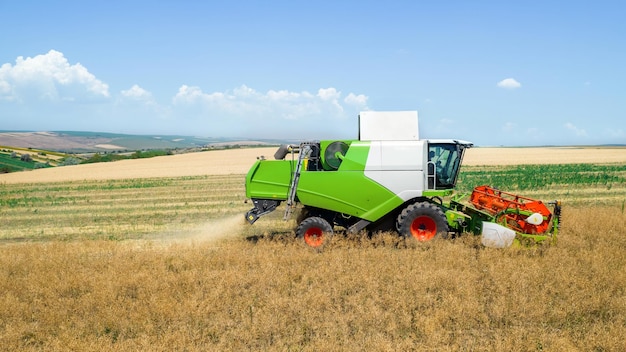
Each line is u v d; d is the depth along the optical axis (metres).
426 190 11.29
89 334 6.74
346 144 11.67
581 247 10.17
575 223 12.21
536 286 7.79
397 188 11.27
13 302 7.61
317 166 11.87
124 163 62.41
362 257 9.55
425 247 10.47
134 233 15.07
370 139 11.65
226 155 71.12
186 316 7.07
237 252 10.33
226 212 19.11
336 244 10.83
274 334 6.58
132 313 7.12
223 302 7.54
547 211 10.61
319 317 6.94
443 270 8.41
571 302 7.17
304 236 11.30
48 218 19.08
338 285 8.03
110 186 33.47
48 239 14.60
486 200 11.71
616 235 11.09
